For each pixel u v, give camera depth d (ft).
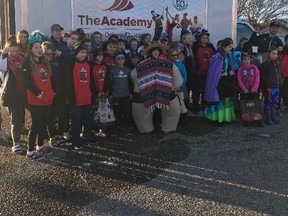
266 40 30.45
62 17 26.61
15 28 25.91
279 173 17.34
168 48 24.73
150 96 22.66
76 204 14.35
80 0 26.96
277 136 23.02
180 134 23.39
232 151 20.27
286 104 29.66
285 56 28.99
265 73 25.31
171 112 23.07
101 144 21.40
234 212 13.78
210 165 18.31
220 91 24.88
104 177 16.87
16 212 13.70
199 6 30.86
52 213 13.66
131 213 13.70
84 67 20.11
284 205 14.32
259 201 14.64
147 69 22.61
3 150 20.27
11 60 19.49
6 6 29.35
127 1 28.40
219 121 25.11
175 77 22.93
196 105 27.91
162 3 29.58
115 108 23.25
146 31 29.32
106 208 14.06
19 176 16.87
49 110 19.43
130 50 25.98
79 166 18.12
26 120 26.21
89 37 27.55
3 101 19.44
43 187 15.80
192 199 14.79
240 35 47.85
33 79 18.45
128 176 16.98
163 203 14.47
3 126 24.56
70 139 21.80
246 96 25.11
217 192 15.42
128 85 23.09
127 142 21.79
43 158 18.98
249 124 25.39
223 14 31.68
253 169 17.81
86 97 20.27
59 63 20.51
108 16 27.96
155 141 21.99
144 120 23.24
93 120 22.43
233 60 25.32
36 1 25.81
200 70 27.27
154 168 17.93
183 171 17.57
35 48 18.39
